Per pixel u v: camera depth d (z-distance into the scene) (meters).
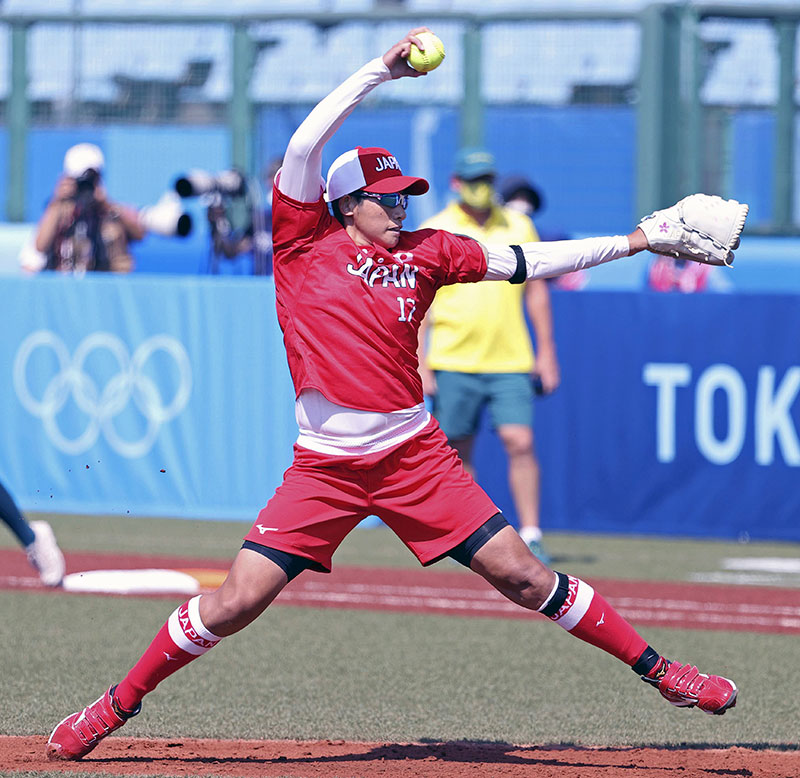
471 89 54.84
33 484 41.44
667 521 39.03
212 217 48.56
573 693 20.80
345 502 15.38
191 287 40.06
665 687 15.90
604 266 50.56
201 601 15.55
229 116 56.06
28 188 57.75
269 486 39.69
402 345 15.30
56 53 57.06
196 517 40.16
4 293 41.38
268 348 39.53
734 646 24.52
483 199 31.92
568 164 54.59
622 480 39.22
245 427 39.81
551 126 54.59
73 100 57.16
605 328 39.12
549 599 15.63
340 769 15.75
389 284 15.24
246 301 39.62
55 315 41.06
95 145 57.19
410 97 55.28
